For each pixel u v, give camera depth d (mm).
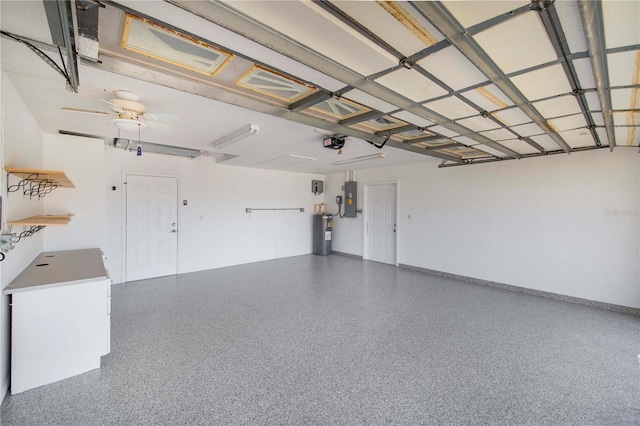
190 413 1925
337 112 2766
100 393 2121
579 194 4160
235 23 1270
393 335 3111
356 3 1214
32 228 2859
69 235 3900
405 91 2080
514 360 2617
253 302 4152
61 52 1490
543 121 2719
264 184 7164
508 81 1893
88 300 2385
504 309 3914
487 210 5090
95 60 1632
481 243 5160
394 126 3260
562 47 1513
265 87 2230
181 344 2885
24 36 1448
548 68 1730
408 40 1485
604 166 3961
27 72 1921
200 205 6023
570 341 2990
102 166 4105
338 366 2504
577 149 4062
